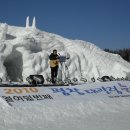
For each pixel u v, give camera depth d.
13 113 10.77
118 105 13.65
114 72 32.09
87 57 32.50
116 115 11.78
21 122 9.96
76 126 9.60
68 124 9.88
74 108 12.24
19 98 12.01
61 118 10.85
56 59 17.80
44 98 12.55
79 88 14.18
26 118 10.44
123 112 12.50
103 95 14.33
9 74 27.27
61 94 13.27
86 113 11.95
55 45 31.22
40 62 27.53
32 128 9.18
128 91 15.52
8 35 29.92
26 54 27.09
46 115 11.02
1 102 11.53
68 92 13.57
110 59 34.38
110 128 9.44
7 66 27.47
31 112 11.09
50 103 12.30
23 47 27.61
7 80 23.94
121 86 15.63
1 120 9.94
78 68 30.59
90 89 14.41
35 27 31.98
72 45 33.16
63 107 12.12
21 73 26.83
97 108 12.77
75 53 31.72
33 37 30.28
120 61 35.81
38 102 12.16
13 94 12.12
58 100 12.72
